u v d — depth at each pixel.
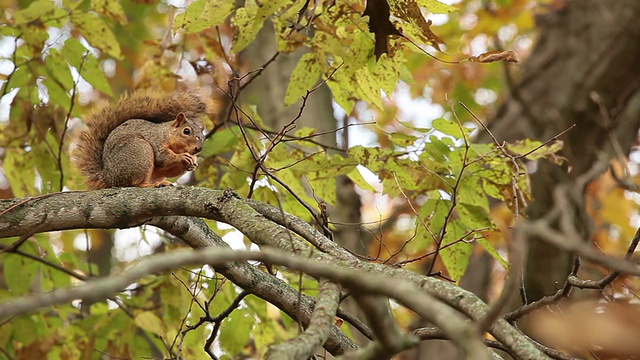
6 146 11.12
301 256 6.56
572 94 14.77
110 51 10.79
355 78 9.59
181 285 10.16
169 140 9.83
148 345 10.88
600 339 3.65
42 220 7.39
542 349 7.07
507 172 9.48
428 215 9.70
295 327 10.88
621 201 14.71
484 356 4.18
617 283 8.15
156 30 17.62
